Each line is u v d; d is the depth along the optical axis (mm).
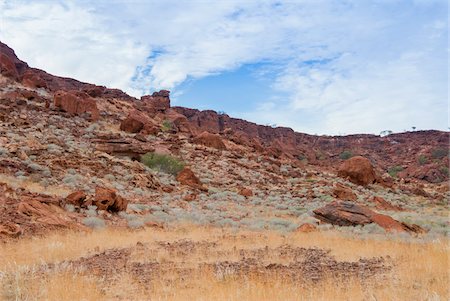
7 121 40719
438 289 8781
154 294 8484
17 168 25406
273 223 22766
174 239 16297
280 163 57875
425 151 119875
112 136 43969
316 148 138625
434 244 14844
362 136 144625
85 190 25031
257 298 8047
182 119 75375
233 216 25219
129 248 13820
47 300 7672
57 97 52438
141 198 27391
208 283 9250
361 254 13562
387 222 22188
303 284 9484
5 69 63562
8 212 16156
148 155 40500
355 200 38000
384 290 8844
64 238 14938
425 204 43969
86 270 10469
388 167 115375
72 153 33906
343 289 8969
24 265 9836
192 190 34375
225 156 52250
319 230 19922
